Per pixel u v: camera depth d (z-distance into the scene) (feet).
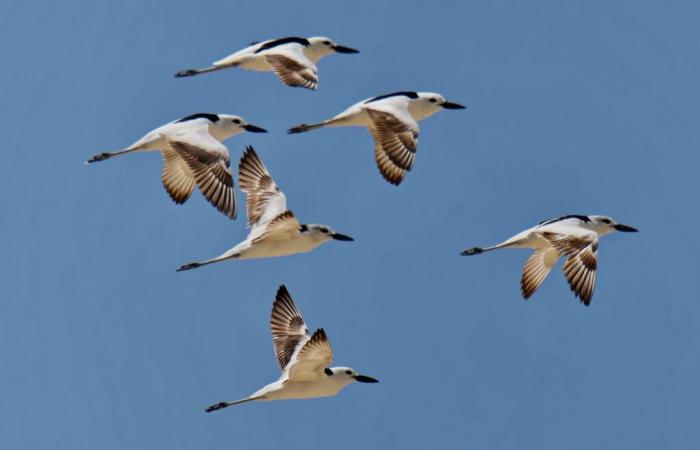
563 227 111.34
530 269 113.09
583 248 109.29
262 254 105.91
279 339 100.89
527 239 111.65
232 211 106.01
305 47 125.80
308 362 97.45
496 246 112.57
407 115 110.63
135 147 109.09
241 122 112.98
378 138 109.29
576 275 108.47
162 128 110.11
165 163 109.81
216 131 112.06
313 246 106.52
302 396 99.25
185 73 120.37
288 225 104.42
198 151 107.76
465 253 112.68
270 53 119.75
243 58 120.57
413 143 108.99
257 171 108.37
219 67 120.47
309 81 118.11
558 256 113.50
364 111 110.93
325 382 99.14
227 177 106.83
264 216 106.42
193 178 108.99
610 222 116.16
